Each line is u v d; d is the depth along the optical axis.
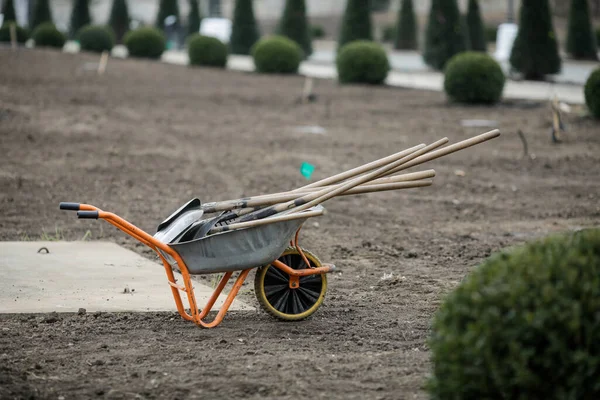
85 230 16.97
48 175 22.52
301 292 10.91
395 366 8.89
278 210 10.32
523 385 6.02
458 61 39.53
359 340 9.98
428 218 19.06
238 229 9.94
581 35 65.50
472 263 14.71
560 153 27.09
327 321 10.91
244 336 10.11
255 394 8.03
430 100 41.56
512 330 6.07
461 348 6.36
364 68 48.81
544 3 52.84
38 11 82.06
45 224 17.47
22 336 9.89
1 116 30.78
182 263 9.96
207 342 9.81
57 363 8.94
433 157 10.25
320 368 8.78
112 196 20.48
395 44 74.56
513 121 33.91
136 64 56.31
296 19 69.00
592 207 20.12
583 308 6.01
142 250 15.30
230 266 10.07
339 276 13.80
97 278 12.77
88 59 57.03
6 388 8.09
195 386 8.23
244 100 40.56
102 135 28.92
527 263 6.43
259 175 23.53
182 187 21.80
